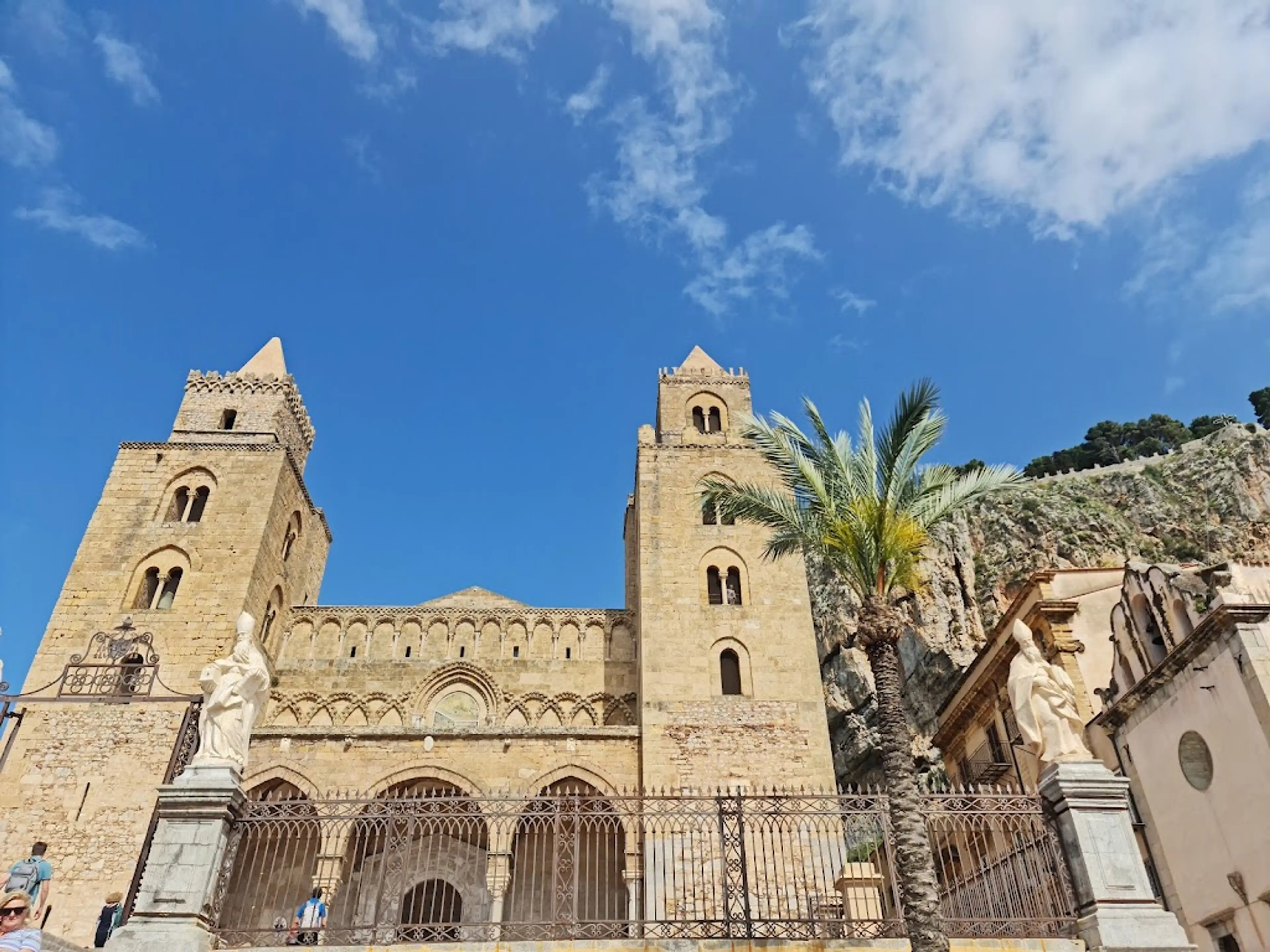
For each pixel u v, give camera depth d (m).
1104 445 100.44
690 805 34.03
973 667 34.81
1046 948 14.70
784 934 15.79
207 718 16.39
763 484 44.44
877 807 16.81
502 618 46.25
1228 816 20.19
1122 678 26.09
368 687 43.47
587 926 17.42
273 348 50.38
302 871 30.88
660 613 40.09
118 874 30.98
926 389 18.39
